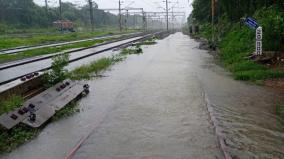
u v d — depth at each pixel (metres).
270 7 26.12
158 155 7.73
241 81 16.61
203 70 20.80
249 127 9.55
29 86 13.71
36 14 111.38
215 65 23.17
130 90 14.99
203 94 13.79
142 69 21.91
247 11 33.03
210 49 35.56
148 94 14.05
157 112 11.21
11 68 23.92
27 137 9.02
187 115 10.80
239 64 20.17
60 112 11.12
